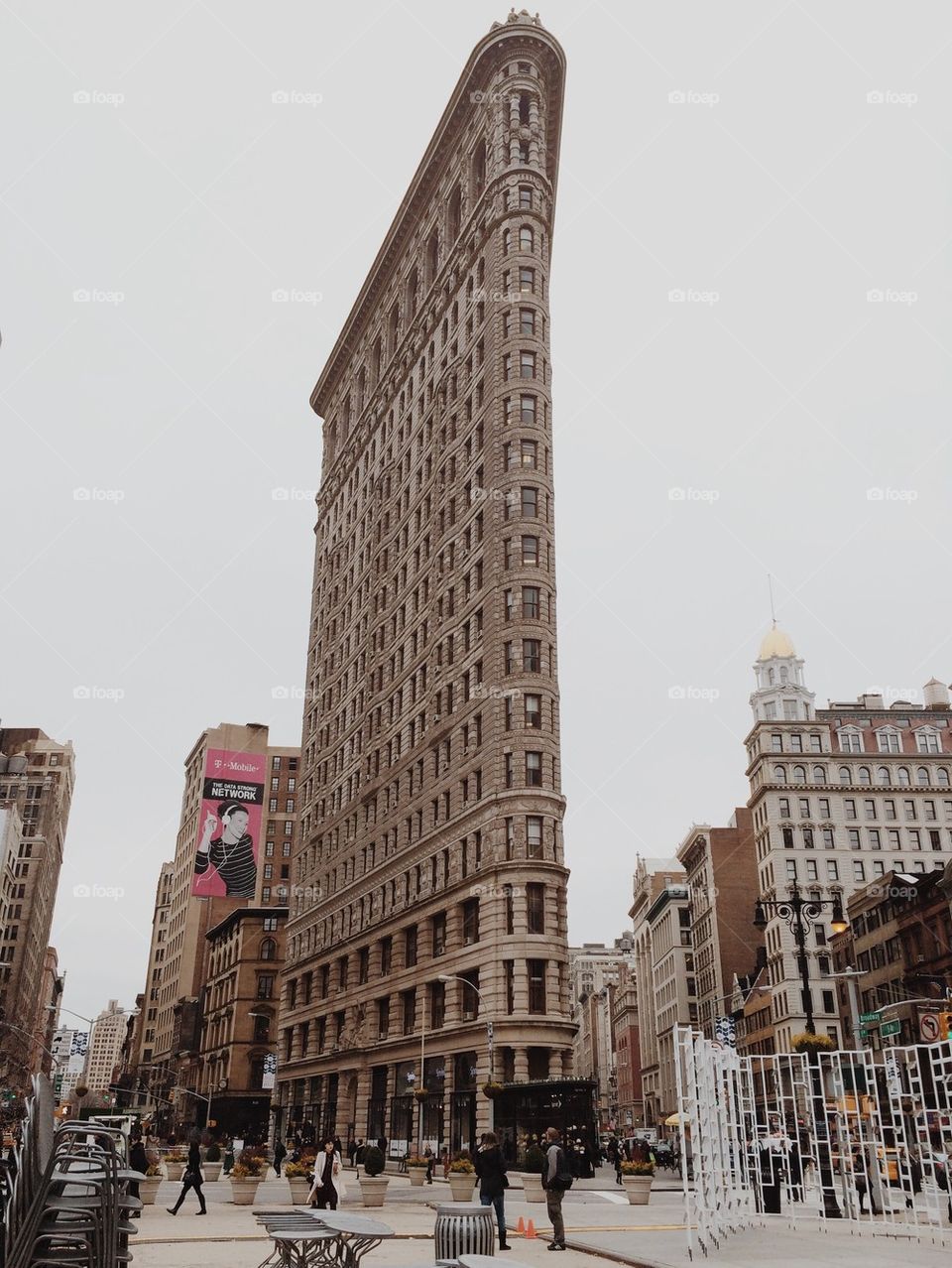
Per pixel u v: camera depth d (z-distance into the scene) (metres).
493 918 56.47
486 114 79.69
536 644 61.94
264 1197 35.03
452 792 66.00
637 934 180.12
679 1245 19.56
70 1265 9.41
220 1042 122.88
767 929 110.00
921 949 75.25
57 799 184.38
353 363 110.38
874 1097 26.09
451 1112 57.47
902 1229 22.33
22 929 166.88
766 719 121.06
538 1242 20.75
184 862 165.38
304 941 93.56
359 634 93.75
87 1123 9.27
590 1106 49.03
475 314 74.94
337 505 108.94
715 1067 22.59
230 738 159.62
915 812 113.12
